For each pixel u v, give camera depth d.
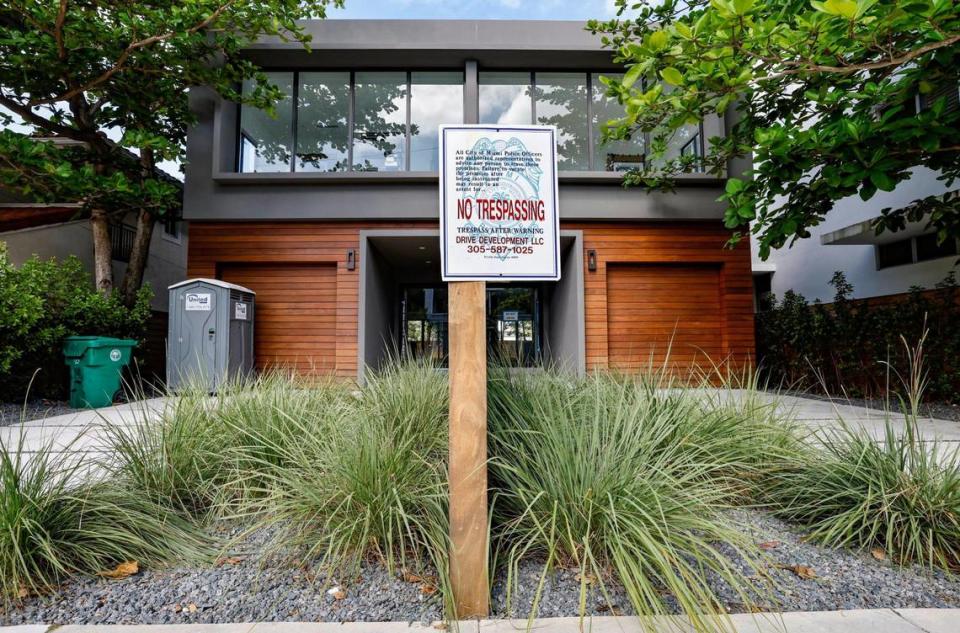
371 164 9.66
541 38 9.30
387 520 2.19
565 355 10.11
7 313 6.19
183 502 2.79
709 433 2.97
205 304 7.91
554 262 2.01
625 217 9.32
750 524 2.43
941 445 3.65
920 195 9.09
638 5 6.97
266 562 2.20
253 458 2.77
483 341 1.94
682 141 9.73
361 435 2.54
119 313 8.06
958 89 7.07
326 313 9.36
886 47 3.27
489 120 9.86
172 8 6.87
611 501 1.95
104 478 2.65
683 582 1.74
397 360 4.55
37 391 7.03
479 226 1.99
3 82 7.32
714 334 9.55
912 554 2.25
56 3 6.59
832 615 1.80
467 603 1.81
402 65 9.59
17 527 2.00
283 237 9.27
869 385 7.87
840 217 11.51
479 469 1.87
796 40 3.24
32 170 6.96
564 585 1.98
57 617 1.81
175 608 1.86
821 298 12.48
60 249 10.17
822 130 5.08
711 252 9.46
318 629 1.71
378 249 10.30
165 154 8.09
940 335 6.87
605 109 9.90
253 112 9.63
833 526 2.37
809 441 3.24
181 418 3.02
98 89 7.95
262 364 9.23
